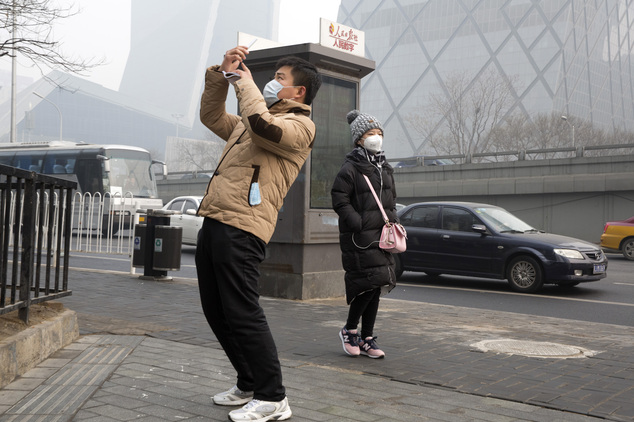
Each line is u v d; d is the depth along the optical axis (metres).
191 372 4.11
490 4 106.31
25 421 3.02
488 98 66.12
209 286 3.36
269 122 3.05
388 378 4.24
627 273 14.34
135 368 4.17
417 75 113.12
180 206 17.56
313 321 6.55
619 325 7.41
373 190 4.84
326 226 8.49
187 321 6.15
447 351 5.22
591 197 30.08
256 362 3.18
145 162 26.45
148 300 7.57
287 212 8.34
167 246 9.71
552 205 31.20
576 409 3.62
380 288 4.84
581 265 10.38
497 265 10.91
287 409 3.24
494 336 6.00
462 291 10.73
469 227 11.39
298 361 4.66
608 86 106.12
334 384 4.01
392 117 114.44
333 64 8.60
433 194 34.56
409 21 116.25
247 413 3.11
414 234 11.88
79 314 6.28
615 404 3.77
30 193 4.29
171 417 3.18
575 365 4.82
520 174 31.91
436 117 81.88
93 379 3.83
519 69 100.44
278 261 8.44
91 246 14.98
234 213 3.16
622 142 54.88
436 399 3.74
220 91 3.46
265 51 8.53
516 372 4.54
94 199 15.02
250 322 3.18
